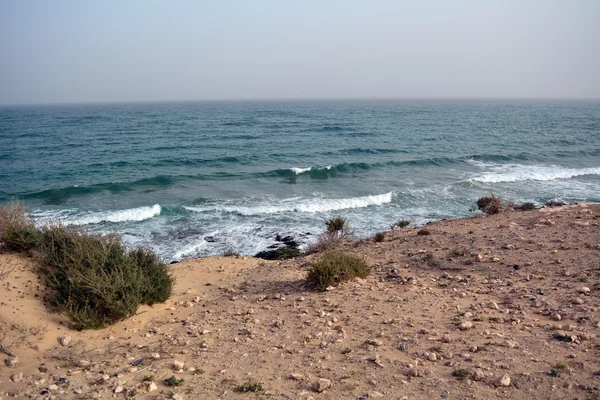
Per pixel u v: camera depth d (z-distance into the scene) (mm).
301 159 37625
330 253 8773
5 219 7805
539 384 3691
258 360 4852
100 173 31109
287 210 21109
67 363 5059
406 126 70938
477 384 3791
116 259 7168
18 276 6676
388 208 21484
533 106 174875
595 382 3619
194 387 4242
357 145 46625
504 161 35594
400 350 4742
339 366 4465
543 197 22938
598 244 8234
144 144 47062
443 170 31875
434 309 6074
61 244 7461
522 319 5402
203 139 52250
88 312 6336
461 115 105000
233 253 14594
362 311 6270
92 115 108688
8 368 4824
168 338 5895
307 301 7113
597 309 5367
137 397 4055
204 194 24875
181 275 10156
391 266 8984
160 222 19375
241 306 7305
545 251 8359
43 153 40250
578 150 40281
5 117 101625
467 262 8391
